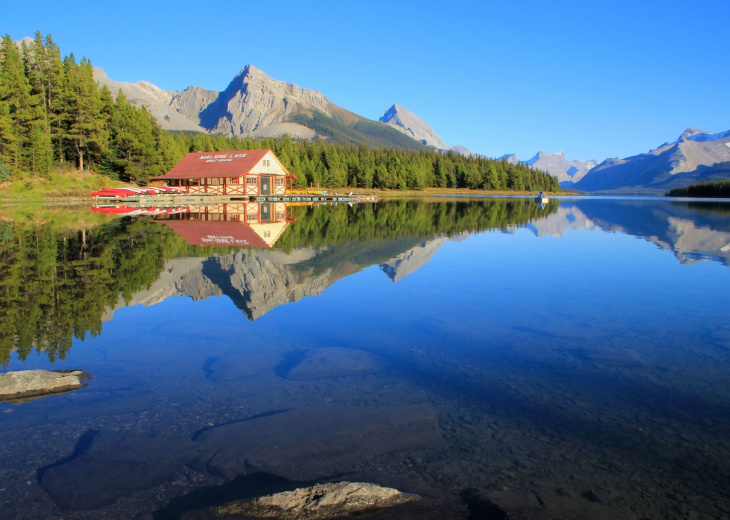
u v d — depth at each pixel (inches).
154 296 413.4
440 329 323.0
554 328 325.1
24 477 161.3
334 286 457.4
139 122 2529.5
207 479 160.7
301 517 138.5
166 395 222.4
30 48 2192.4
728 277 506.3
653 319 347.6
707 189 4640.8
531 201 2856.8
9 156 1818.4
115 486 156.7
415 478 159.3
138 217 1279.5
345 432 189.0
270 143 4377.5
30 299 398.6
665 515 141.3
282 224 1128.8
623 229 1064.8
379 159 5068.9
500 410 207.6
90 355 273.1
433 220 1302.9
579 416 201.3
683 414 202.8
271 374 246.8
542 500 147.7
